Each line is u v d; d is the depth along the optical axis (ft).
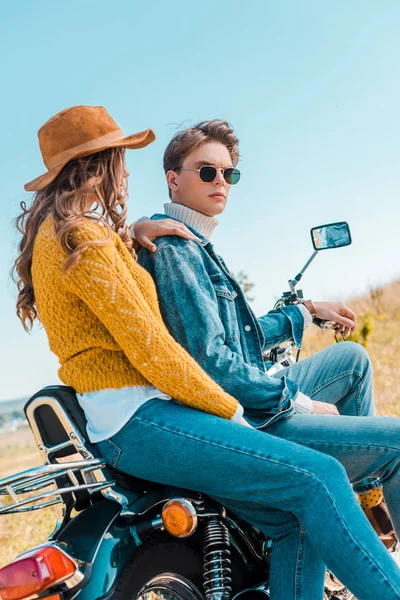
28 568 7.22
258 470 7.90
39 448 8.42
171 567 8.44
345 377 10.74
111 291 7.82
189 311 9.12
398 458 8.71
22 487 7.97
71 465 7.70
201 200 10.64
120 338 7.87
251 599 8.70
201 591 8.65
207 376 8.26
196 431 7.97
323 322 11.46
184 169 10.66
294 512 8.01
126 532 8.10
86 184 8.38
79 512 8.59
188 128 10.79
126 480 8.55
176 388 7.97
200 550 8.77
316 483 7.83
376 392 26.91
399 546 10.28
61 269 7.98
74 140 8.55
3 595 7.30
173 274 9.28
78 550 7.75
